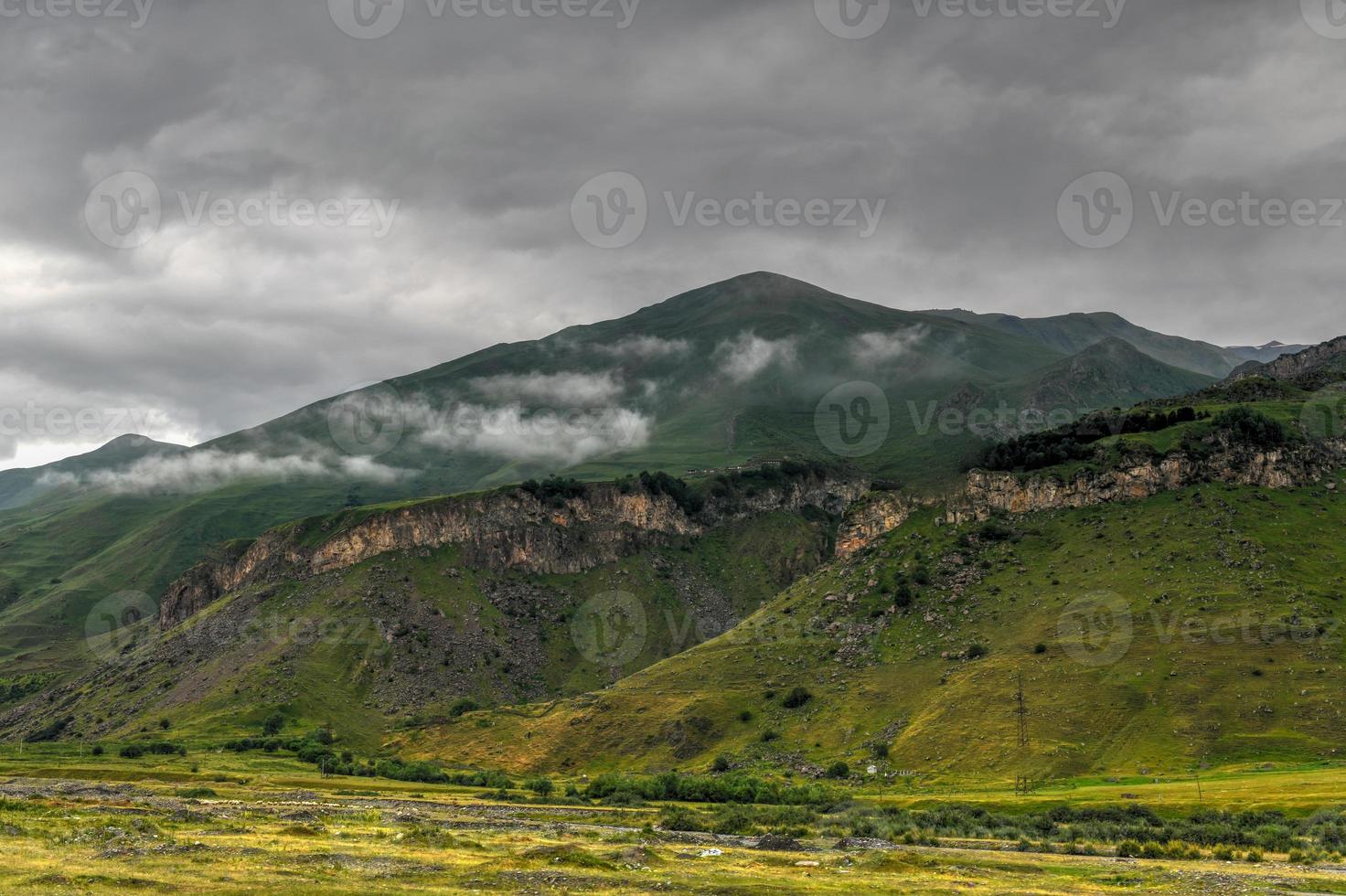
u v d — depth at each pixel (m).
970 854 126.00
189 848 96.94
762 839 132.25
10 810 136.00
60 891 73.44
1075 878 104.75
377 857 100.25
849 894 90.00
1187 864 115.50
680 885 91.38
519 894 83.94
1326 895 95.31
